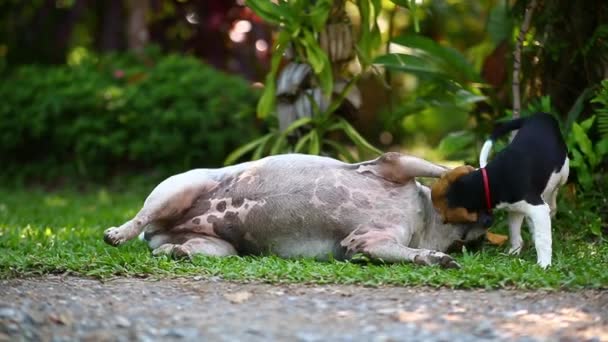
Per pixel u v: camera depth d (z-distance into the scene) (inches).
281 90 374.6
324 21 348.8
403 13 576.4
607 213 328.5
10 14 681.6
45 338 200.4
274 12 345.1
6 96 583.2
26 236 346.9
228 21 655.1
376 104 687.7
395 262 268.7
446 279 248.1
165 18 670.5
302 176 285.6
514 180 267.9
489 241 299.7
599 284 244.1
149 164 574.9
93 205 479.5
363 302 230.5
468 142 389.4
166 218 292.4
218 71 610.5
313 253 285.3
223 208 289.6
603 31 335.0
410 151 681.6
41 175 580.1
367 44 361.7
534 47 357.7
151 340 198.5
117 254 285.6
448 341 197.2
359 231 278.8
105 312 221.5
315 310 223.0
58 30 673.0
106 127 563.5
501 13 395.2
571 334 203.5
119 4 657.6
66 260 279.3
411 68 365.4
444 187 276.2
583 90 354.9
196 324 210.7
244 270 261.0
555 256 284.8
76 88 568.4
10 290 243.9
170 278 260.5
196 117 552.7
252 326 208.5
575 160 329.4
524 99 363.3
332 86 359.3
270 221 284.8
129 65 605.3
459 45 557.3
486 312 221.6
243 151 377.1
